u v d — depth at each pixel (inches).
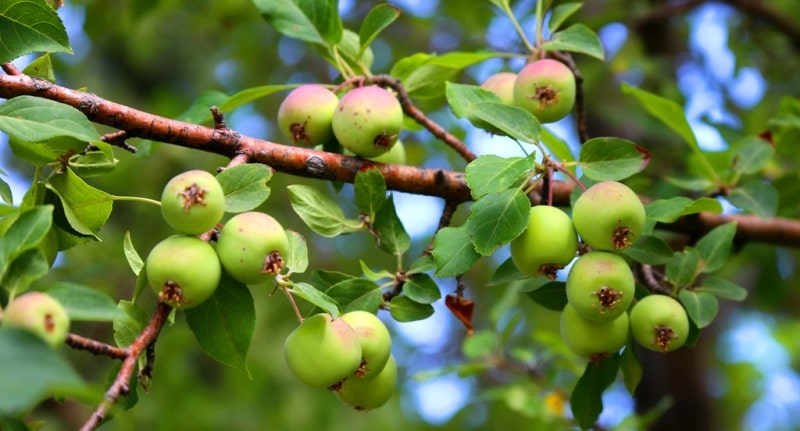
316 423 90.9
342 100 49.0
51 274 77.1
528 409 61.1
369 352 45.9
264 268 44.4
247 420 90.7
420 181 50.0
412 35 87.7
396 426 95.0
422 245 94.3
